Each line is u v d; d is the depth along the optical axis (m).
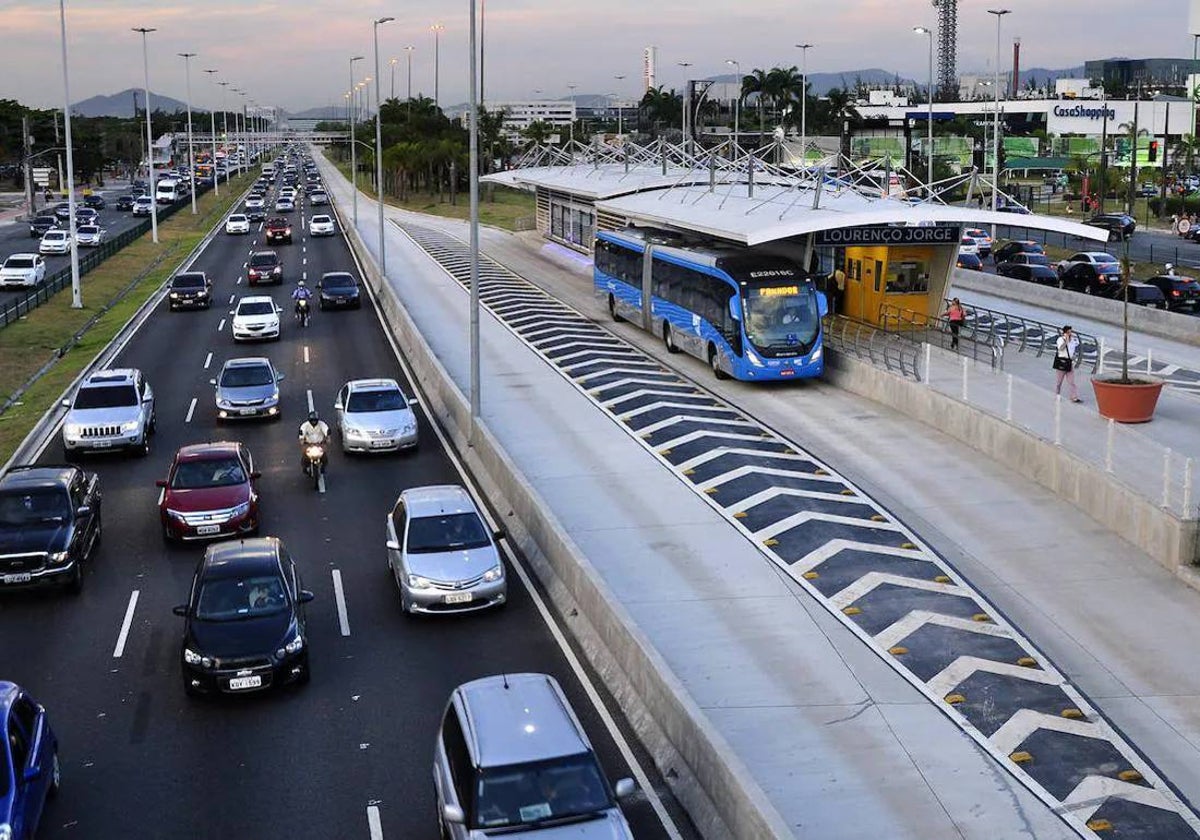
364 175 189.12
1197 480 25.81
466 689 14.55
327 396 39.53
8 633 20.83
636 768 15.77
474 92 31.56
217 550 20.25
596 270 56.62
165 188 134.12
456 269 72.94
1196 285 54.81
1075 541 24.14
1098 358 37.03
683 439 32.47
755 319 38.00
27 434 34.25
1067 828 14.19
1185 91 193.12
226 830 14.49
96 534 25.30
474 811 12.88
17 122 157.88
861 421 34.19
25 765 14.04
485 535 22.16
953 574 22.47
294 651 18.23
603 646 19.27
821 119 134.62
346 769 15.95
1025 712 17.16
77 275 57.91
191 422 36.41
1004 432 29.39
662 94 156.00
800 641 19.61
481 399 37.78
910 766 15.64
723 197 51.72
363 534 25.92
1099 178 108.50
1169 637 19.73
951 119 141.75
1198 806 14.71
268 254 68.56
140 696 18.30
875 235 41.28
